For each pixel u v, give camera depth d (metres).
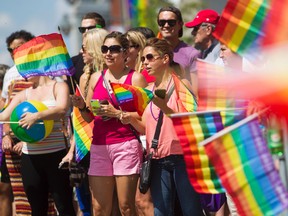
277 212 18.39
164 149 22.89
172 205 23.28
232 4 18.53
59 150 26.00
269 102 17.61
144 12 43.16
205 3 49.72
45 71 26.00
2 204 28.89
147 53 23.27
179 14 28.72
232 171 18.53
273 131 19.06
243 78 18.28
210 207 24.16
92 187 24.50
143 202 24.09
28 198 26.28
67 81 28.89
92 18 29.20
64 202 26.05
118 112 23.50
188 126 19.62
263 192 18.47
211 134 19.58
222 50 22.16
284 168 23.19
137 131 24.12
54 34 25.95
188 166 19.66
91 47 25.70
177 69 23.88
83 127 25.33
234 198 18.55
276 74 17.45
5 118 26.45
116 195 25.19
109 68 24.38
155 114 23.11
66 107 25.77
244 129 18.53
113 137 24.03
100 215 24.58
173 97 23.12
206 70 19.73
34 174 25.97
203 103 19.73
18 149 27.64
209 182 19.62
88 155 25.83
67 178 26.12
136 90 23.70
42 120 25.25
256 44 18.41
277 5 17.97
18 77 28.92
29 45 26.00
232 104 19.44
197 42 32.12
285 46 17.66
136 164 24.09
